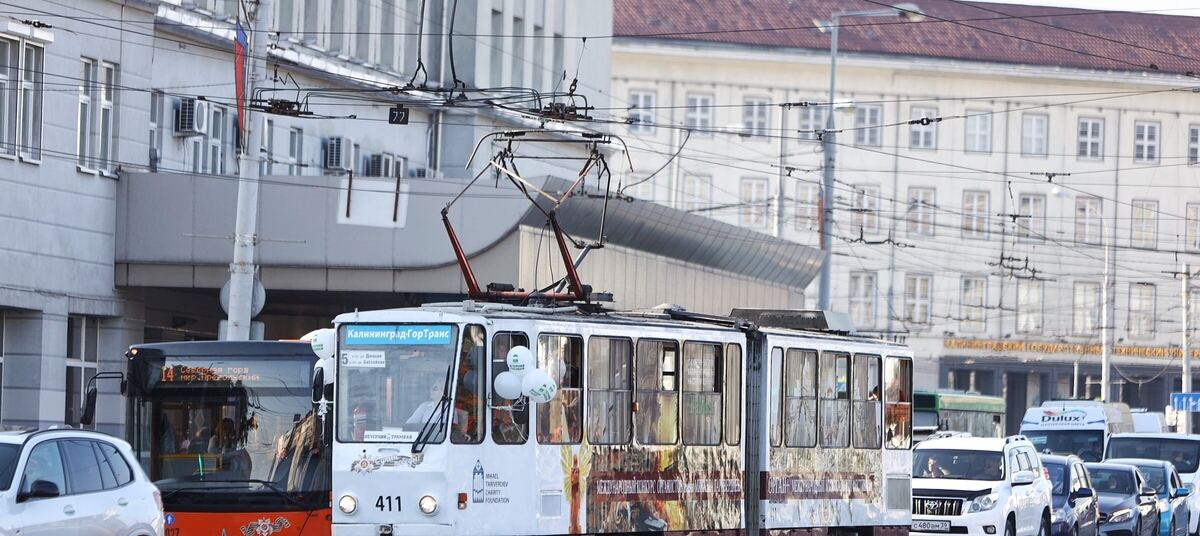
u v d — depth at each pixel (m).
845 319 81.19
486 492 62.69
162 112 130.00
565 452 65.00
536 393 62.50
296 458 68.19
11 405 115.25
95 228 122.25
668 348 69.62
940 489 90.19
